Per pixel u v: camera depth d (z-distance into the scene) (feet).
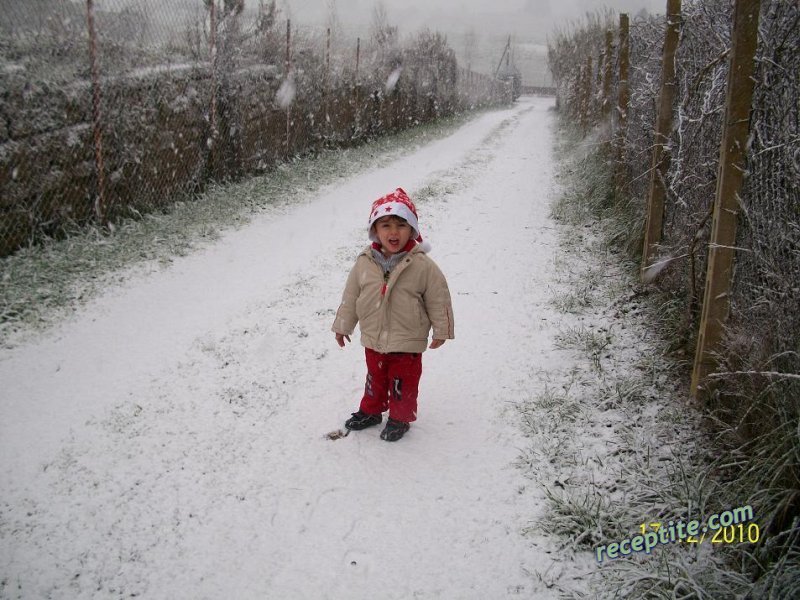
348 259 23.34
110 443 11.88
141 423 12.59
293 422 12.90
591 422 12.68
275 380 14.57
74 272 19.98
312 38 46.11
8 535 9.50
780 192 10.80
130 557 9.21
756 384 10.29
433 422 12.92
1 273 19.06
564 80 90.07
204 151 30.91
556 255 23.66
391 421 12.31
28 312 17.08
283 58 39.37
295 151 41.60
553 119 92.07
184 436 12.23
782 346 9.75
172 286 20.01
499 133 71.10
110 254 21.70
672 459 11.24
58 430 12.24
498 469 11.41
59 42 22.34
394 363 12.01
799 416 8.71
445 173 41.22
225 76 31.78
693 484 10.20
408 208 11.45
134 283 19.89
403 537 9.74
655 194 18.56
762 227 11.00
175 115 28.14
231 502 10.44
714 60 13.47
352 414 12.73
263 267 22.24
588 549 9.47
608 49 34.22
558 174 40.70
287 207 30.55
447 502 10.55
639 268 20.67
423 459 11.71
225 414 13.08
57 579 8.77
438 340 11.85
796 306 9.71
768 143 11.00
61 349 15.53
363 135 54.19
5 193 20.08
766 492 9.01
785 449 9.10
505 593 8.70
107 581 8.78
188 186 29.71
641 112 24.03
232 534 9.73
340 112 49.19
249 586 8.78
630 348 15.70
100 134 23.50
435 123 77.77
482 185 37.76
